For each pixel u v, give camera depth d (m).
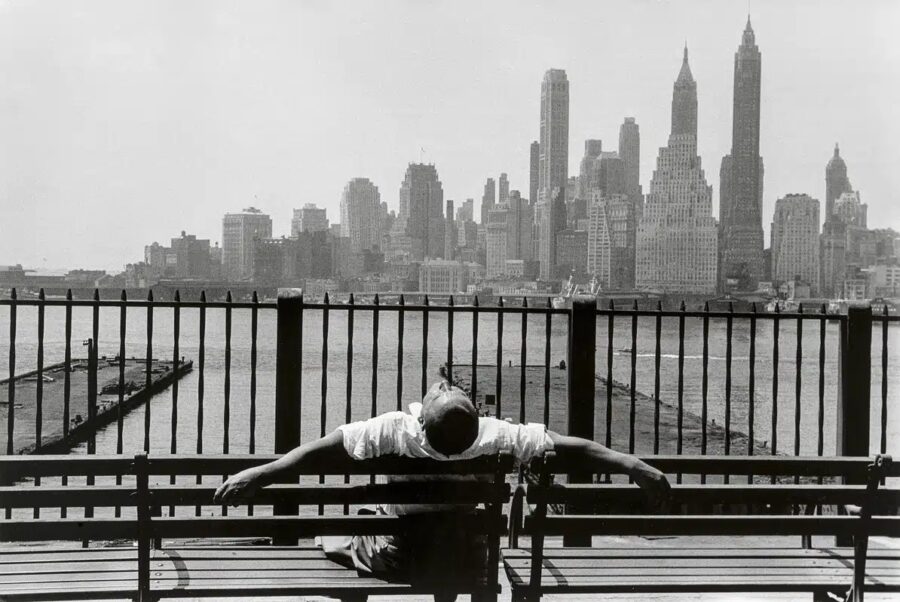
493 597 3.42
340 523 3.36
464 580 3.42
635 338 5.36
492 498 3.38
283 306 5.10
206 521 3.30
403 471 3.36
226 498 3.24
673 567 3.71
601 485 3.44
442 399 3.29
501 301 5.27
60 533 3.21
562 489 3.41
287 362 5.09
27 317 157.50
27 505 3.19
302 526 3.34
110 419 46.53
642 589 3.46
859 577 3.57
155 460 3.26
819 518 3.54
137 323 152.12
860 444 5.53
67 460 3.21
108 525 3.25
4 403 48.69
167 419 48.09
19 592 3.22
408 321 158.00
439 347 109.31
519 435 3.42
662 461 3.56
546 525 3.42
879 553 4.01
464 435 3.26
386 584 3.42
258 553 3.77
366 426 3.33
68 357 5.03
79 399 52.81
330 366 79.88
